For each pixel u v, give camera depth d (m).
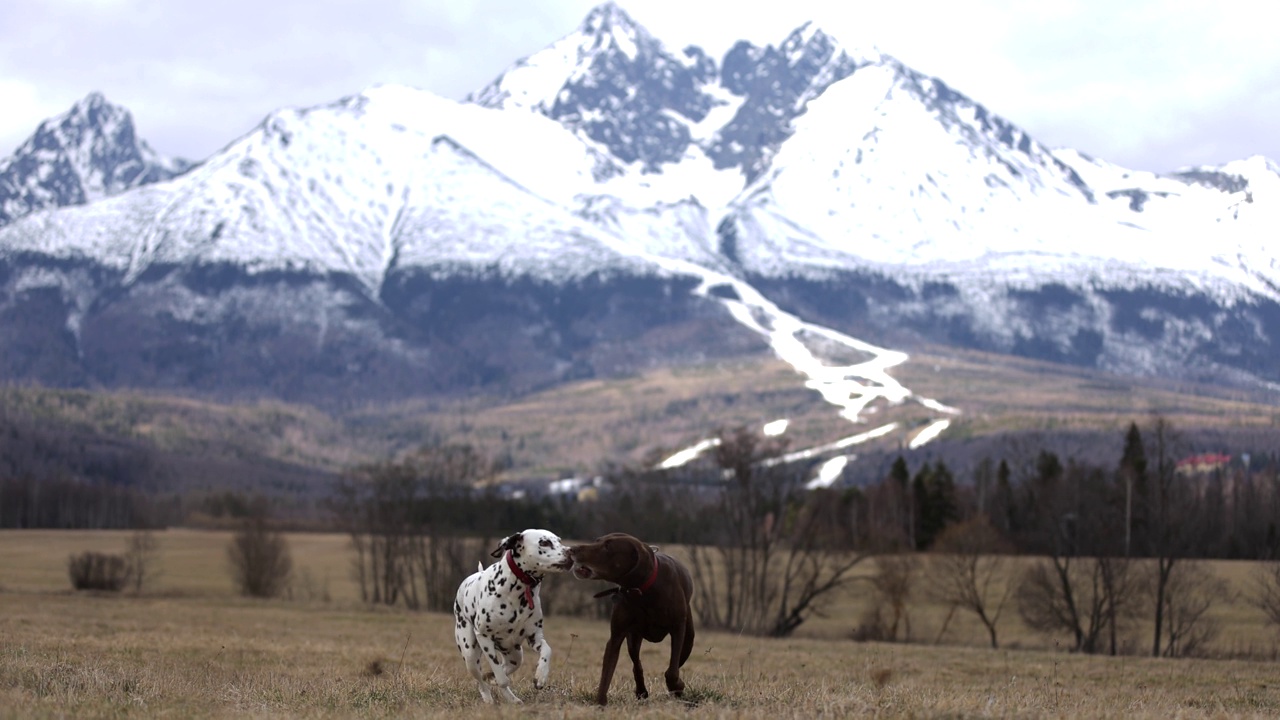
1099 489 61.09
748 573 59.88
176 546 109.94
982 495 95.75
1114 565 51.19
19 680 15.41
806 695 15.27
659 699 14.60
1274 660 43.41
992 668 29.81
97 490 147.75
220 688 15.99
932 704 14.26
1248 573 62.06
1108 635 52.88
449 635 39.53
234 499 155.12
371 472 72.88
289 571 83.44
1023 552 69.06
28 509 135.62
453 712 13.30
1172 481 58.72
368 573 90.00
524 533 14.55
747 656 30.42
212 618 44.53
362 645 31.58
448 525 69.50
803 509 67.06
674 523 62.91
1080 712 13.73
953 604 54.88
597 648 33.91
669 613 14.46
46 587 72.31
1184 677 27.17
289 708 13.66
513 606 14.60
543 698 15.06
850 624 60.88
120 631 32.72
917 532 89.75
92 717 12.16
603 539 14.45
